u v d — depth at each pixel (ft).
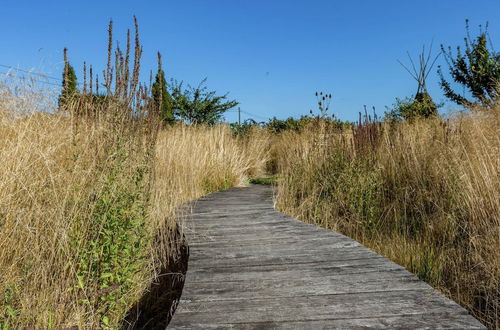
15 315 8.18
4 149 11.15
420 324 6.54
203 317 7.05
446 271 11.79
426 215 15.29
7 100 12.82
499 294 9.93
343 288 8.21
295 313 7.13
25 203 10.49
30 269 8.99
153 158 14.24
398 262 12.80
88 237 10.03
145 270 11.83
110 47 13.19
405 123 27.25
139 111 14.10
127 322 10.02
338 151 21.21
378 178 18.38
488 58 33.83
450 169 15.57
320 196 19.15
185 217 15.90
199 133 30.66
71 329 8.42
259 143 38.81
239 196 22.79
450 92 36.68
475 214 12.94
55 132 13.09
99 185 10.75
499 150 14.25
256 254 10.93
